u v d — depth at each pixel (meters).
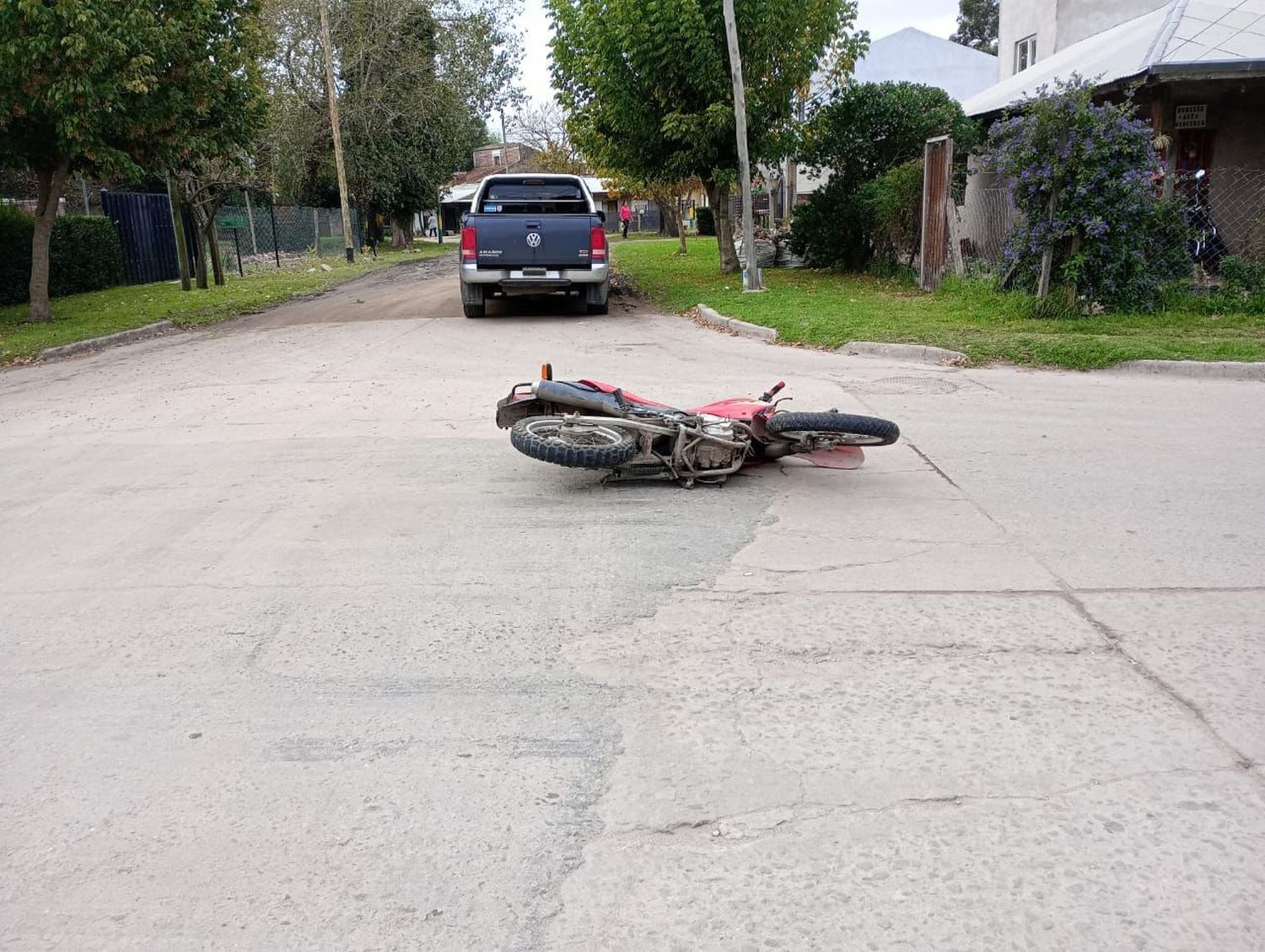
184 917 2.59
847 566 4.90
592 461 5.75
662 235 54.38
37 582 4.93
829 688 3.69
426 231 78.94
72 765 3.30
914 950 2.43
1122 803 2.98
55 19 14.21
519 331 14.30
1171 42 15.38
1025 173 12.30
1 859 2.83
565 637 4.17
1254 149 16.70
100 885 2.71
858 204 19.66
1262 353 9.88
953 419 8.04
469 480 6.53
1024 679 3.73
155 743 3.43
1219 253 15.65
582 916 2.57
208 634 4.28
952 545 5.17
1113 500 5.89
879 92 20.06
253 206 41.47
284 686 3.80
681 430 6.08
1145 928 2.49
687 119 17.83
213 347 14.03
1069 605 4.39
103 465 7.22
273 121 36.59
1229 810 2.93
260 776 3.21
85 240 24.19
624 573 4.86
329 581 4.85
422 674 3.88
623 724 3.48
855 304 14.90
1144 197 12.09
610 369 10.66
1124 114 12.29
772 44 17.72
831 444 6.16
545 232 15.22
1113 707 3.53
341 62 40.84
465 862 2.78
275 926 2.55
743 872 2.72
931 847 2.80
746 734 3.40
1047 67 20.73
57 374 12.24
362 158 41.66
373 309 18.02
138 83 15.05
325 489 6.40
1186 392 8.96
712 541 5.29
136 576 4.98
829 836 2.86
